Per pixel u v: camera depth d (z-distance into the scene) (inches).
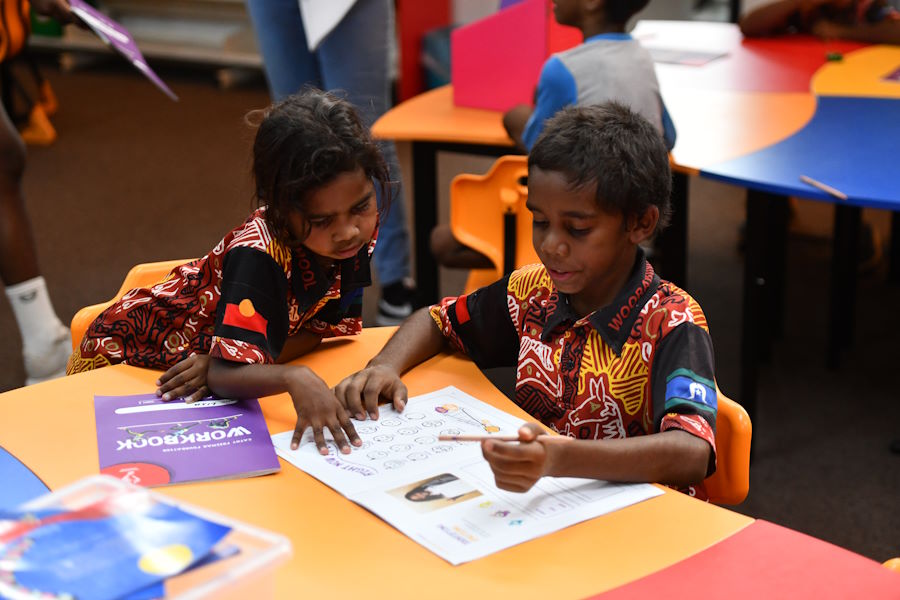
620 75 83.1
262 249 49.1
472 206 90.6
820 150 86.5
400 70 150.2
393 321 123.8
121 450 43.1
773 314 116.6
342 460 42.7
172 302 54.0
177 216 157.9
